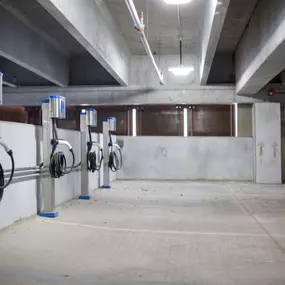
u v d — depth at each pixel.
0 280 2.51
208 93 9.43
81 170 6.40
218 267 2.83
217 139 9.81
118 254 3.15
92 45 5.46
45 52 7.95
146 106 9.98
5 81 9.27
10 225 4.07
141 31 4.73
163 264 2.89
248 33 7.01
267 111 9.26
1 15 5.98
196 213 5.12
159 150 9.99
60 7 4.02
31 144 4.58
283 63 5.73
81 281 2.51
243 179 9.73
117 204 5.83
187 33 7.73
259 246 3.45
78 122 10.00
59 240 3.57
